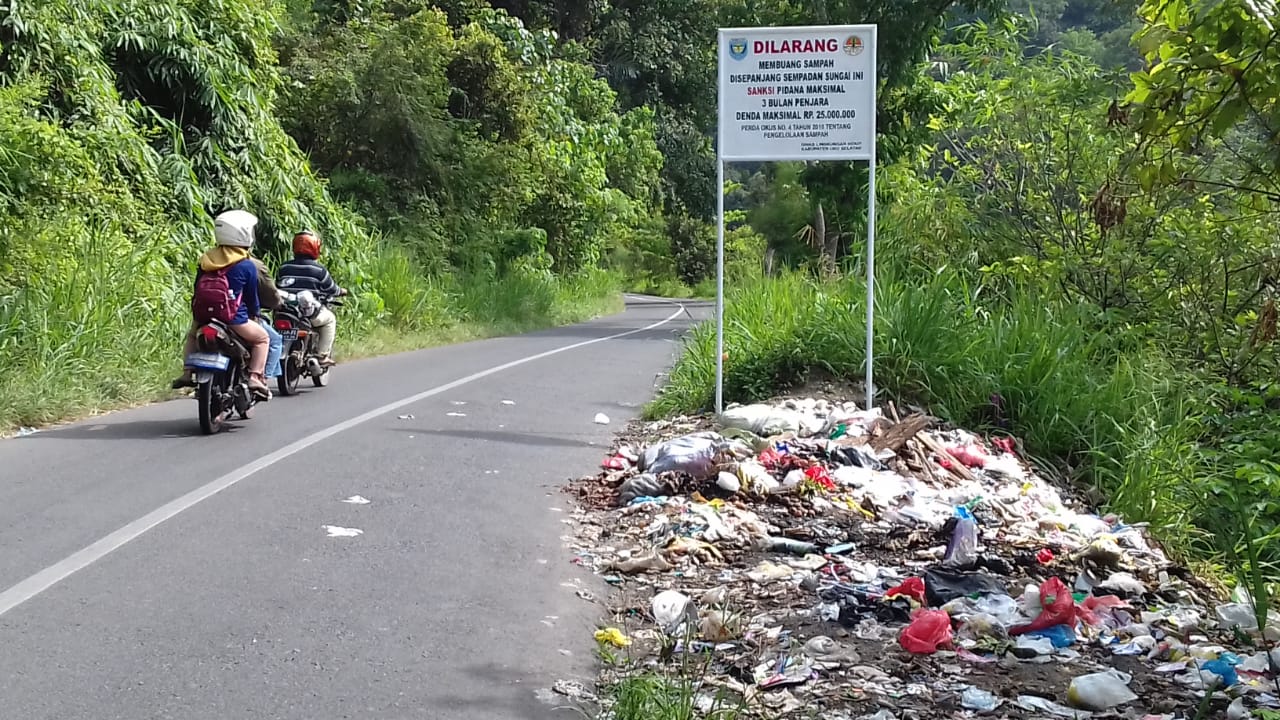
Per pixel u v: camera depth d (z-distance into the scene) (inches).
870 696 186.4
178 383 377.1
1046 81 565.9
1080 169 541.3
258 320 411.8
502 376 572.4
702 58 1835.6
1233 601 269.0
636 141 1569.9
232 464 335.0
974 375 411.8
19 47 566.9
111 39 645.3
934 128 621.0
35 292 473.7
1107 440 391.2
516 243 1139.3
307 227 751.1
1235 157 396.8
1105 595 251.0
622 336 893.8
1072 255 507.2
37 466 326.6
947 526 283.3
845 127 398.0
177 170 645.9
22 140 513.3
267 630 204.5
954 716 179.2
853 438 364.2
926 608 230.4
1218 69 223.5
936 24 895.7
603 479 335.3
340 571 239.5
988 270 514.3
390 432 396.2
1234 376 477.7
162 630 202.1
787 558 267.9
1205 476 389.7
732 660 202.4
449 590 231.9
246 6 740.7
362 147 965.2
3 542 248.8
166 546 250.1
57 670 182.9
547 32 1344.7
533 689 185.8
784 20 973.2
